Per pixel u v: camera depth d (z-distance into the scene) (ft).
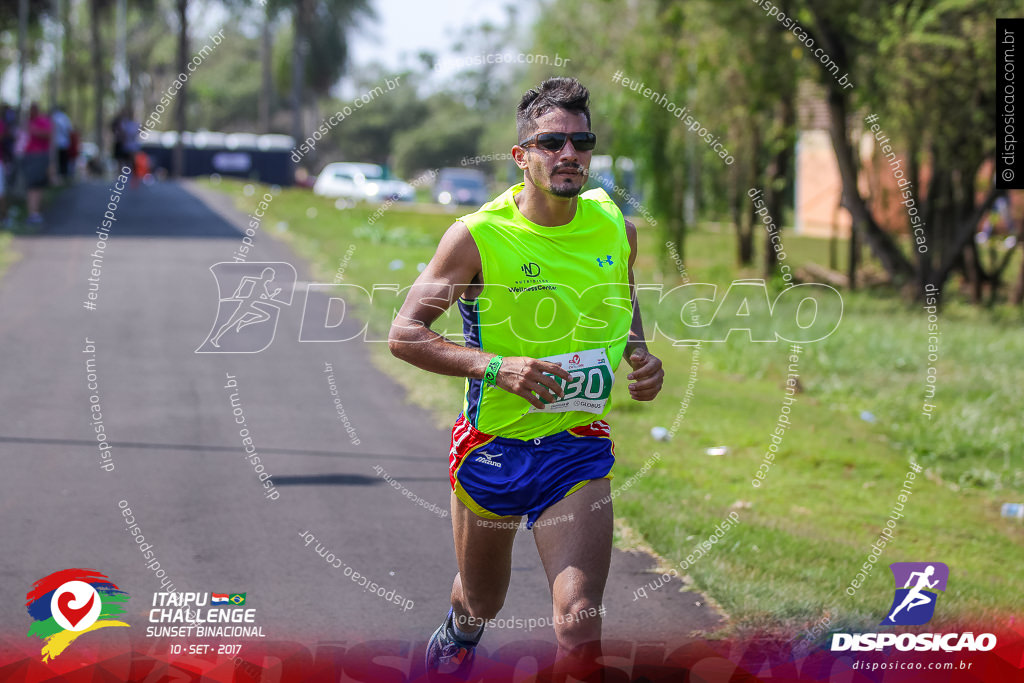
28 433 31.09
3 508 24.80
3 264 60.44
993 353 52.26
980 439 36.24
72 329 46.16
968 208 75.92
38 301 51.60
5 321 47.01
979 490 31.65
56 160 104.88
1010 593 22.17
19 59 94.99
